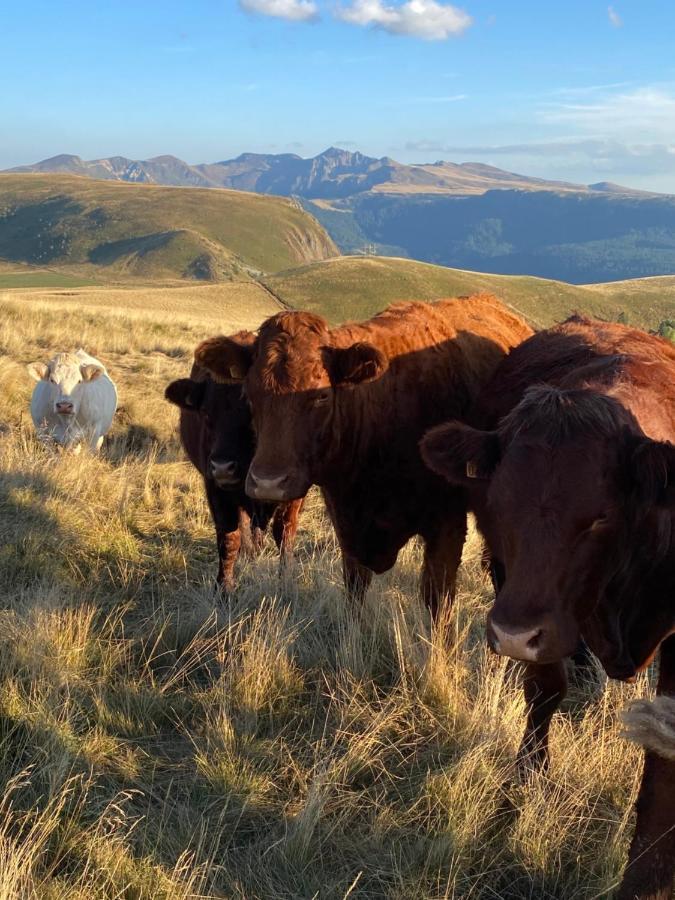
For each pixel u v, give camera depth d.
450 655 4.04
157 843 3.22
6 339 11.09
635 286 99.00
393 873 3.16
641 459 2.85
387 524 4.21
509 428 3.03
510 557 2.93
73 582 4.72
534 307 83.50
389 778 3.50
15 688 3.69
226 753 3.55
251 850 3.25
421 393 4.22
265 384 3.88
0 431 7.67
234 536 4.90
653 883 3.00
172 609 4.62
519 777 3.49
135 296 59.69
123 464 6.47
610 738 3.59
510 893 3.19
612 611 3.07
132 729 3.70
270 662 3.97
